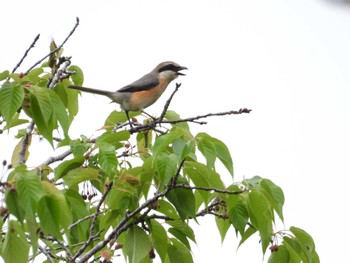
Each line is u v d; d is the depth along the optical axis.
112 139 10.75
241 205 10.22
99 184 11.16
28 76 12.73
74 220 10.40
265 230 10.19
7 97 9.97
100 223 10.43
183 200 10.17
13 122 12.28
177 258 10.86
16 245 9.02
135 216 10.40
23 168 8.40
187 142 9.68
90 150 10.34
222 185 10.25
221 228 11.20
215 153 9.62
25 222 9.80
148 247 10.23
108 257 9.91
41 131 10.30
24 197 8.11
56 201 8.44
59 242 10.41
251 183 10.44
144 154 10.91
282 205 10.34
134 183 10.10
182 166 10.22
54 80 12.59
